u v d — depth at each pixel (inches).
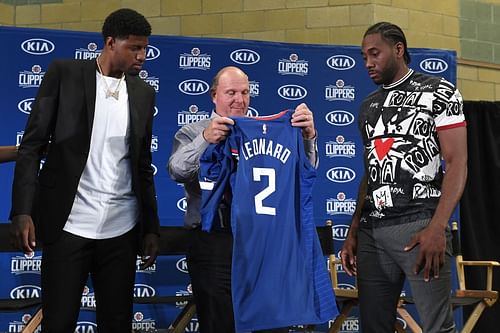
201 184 117.4
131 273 116.4
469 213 222.4
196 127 132.7
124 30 112.9
